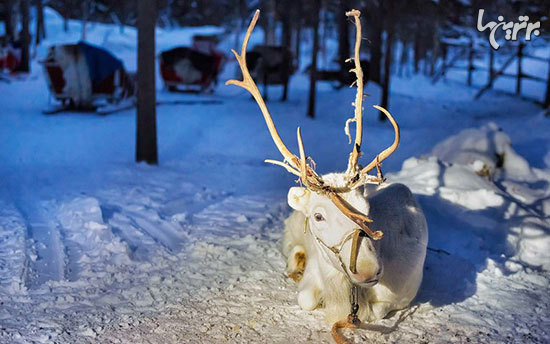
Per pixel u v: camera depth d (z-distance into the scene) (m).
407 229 4.64
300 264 5.24
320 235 3.78
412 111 20.50
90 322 4.33
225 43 41.53
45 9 47.47
